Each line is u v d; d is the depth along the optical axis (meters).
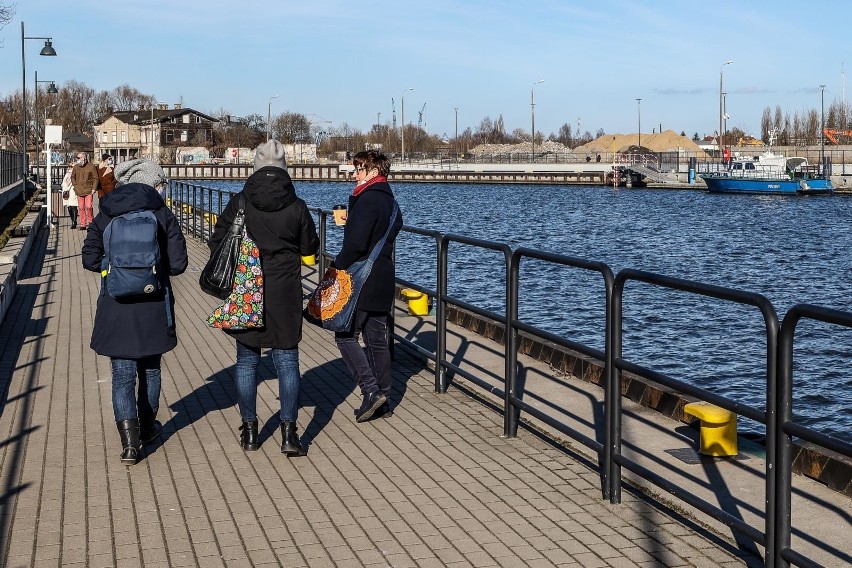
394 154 150.12
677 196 92.94
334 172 134.00
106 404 8.40
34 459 6.89
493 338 11.59
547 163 126.12
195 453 7.09
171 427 7.77
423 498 6.17
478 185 121.25
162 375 9.58
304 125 181.12
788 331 4.52
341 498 6.16
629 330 19.80
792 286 32.38
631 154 121.00
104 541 5.43
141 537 5.49
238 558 5.21
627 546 5.40
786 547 4.62
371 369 8.17
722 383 15.78
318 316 7.80
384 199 7.89
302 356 10.62
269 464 6.85
